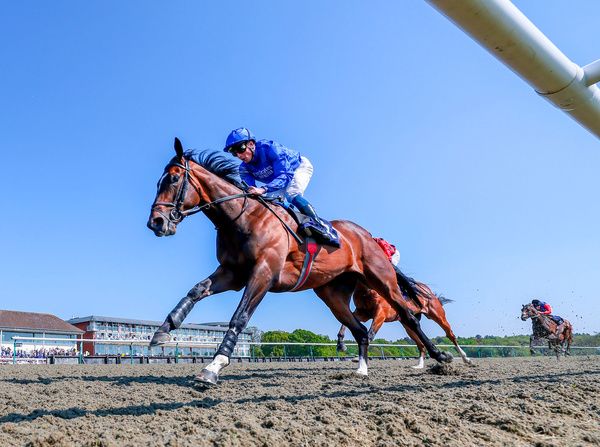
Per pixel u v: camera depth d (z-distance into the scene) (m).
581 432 2.82
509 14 1.72
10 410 3.22
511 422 2.89
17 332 33.06
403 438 2.57
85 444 2.25
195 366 10.26
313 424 2.75
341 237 5.43
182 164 4.38
